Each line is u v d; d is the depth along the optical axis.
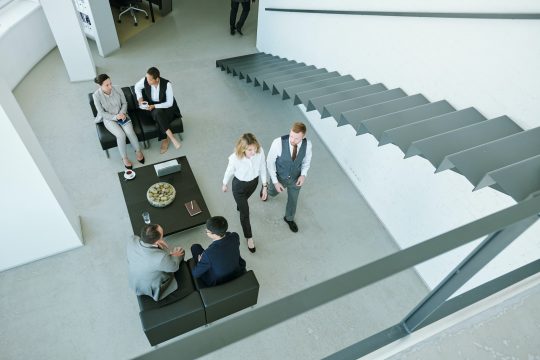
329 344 3.46
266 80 5.17
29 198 3.34
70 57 6.10
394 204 4.27
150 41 7.68
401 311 3.74
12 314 3.49
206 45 7.81
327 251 4.26
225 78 6.82
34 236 3.67
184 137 5.54
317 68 5.83
